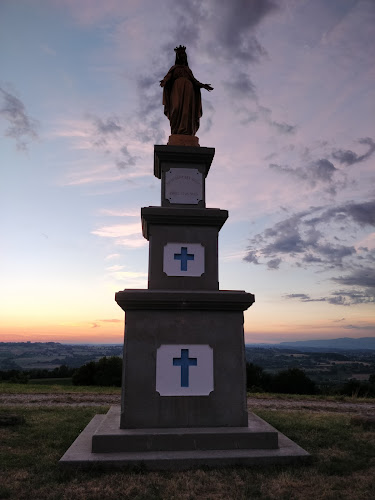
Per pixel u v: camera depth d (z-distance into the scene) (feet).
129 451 31.50
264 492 25.81
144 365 34.58
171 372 34.71
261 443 32.81
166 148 41.01
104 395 69.97
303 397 74.38
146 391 34.17
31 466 30.50
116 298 34.83
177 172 41.57
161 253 38.27
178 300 35.27
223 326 36.06
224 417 34.53
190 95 43.93
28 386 82.79
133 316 35.24
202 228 39.22
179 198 41.01
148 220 38.63
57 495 24.86
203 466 30.01
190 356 35.14
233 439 32.60
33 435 39.19
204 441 32.27
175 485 26.48
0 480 27.37
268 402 67.15
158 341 35.06
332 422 47.57
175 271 38.06
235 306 36.17
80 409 54.39
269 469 30.04
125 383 34.12
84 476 27.96
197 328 35.68
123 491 25.59
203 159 41.83
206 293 35.70
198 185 41.55
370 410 61.72
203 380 34.88
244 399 35.09
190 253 38.58
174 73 44.86
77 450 32.24
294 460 31.24
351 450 35.83
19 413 50.49
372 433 41.96
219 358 35.45
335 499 24.85
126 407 33.78
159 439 31.94
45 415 49.34
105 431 32.76
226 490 26.09
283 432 41.81
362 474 29.73
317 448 36.19
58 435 39.40
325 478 28.48
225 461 30.50
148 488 26.16
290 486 26.84
